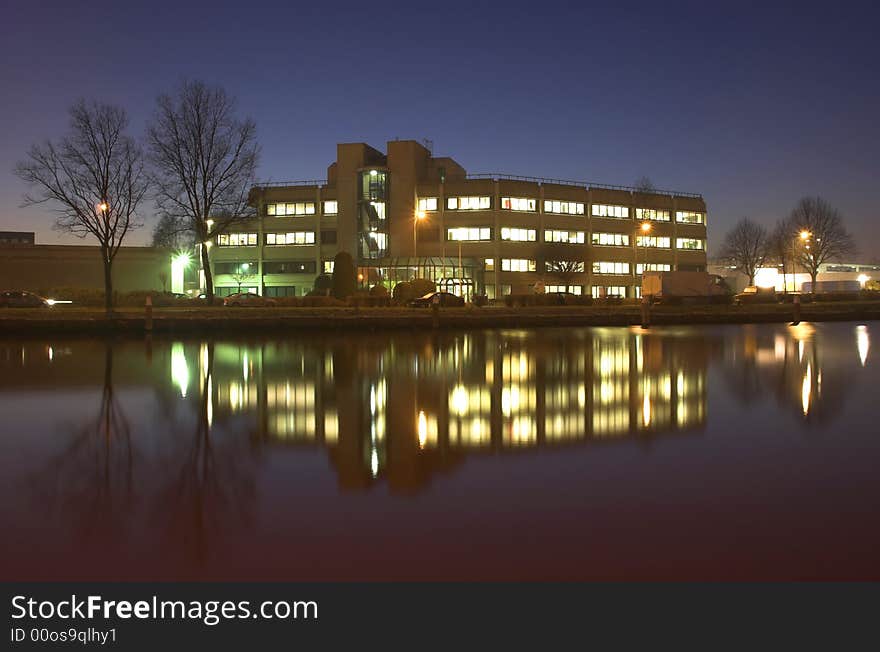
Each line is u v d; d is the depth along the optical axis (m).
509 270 86.25
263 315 35.97
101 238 41.78
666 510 5.43
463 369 15.94
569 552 4.61
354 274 54.81
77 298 49.38
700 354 19.97
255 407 10.51
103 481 6.30
